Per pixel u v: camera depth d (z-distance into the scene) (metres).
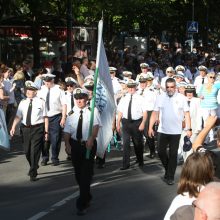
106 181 11.42
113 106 10.83
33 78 18.66
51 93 13.07
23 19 24.66
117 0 27.50
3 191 10.49
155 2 34.75
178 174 12.12
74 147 9.22
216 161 5.31
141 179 11.61
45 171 12.44
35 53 24.55
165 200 9.78
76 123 9.25
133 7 33.41
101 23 10.13
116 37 40.62
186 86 13.63
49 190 10.57
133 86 12.74
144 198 9.94
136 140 12.84
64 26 25.67
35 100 11.42
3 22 25.27
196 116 13.58
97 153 10.81
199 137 5.64
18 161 13.50
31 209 9.20
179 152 13.13
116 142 15.30
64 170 12.55
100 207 9.31
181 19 48.22
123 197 10.01
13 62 22.17
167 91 11.27
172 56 38.84
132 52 34.31
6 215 8.82
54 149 13.16
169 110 11.12
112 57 29.12
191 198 4.66
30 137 11.35
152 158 14.20
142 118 12.72
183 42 50.03
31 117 11.34
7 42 26.75
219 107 15.23
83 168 9.03
